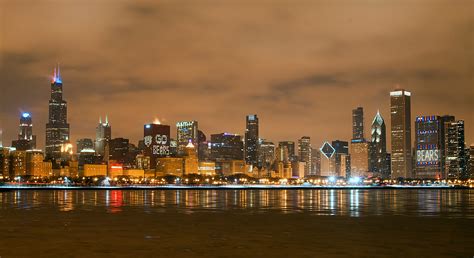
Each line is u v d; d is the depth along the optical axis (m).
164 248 89.62
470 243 94.75
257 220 136.88
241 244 93.62
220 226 122.12
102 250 87.69
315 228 117.69
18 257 82.00
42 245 92.75
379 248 89.31
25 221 135.12
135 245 92.75
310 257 81.25
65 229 116.50
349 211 170.75
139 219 140.38
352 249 88.31
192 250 87.56
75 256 82.62
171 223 129.25
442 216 150.62
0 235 106.19
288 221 133.88
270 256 82.19
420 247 90.50
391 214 157.25
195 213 161.88
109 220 137.75
